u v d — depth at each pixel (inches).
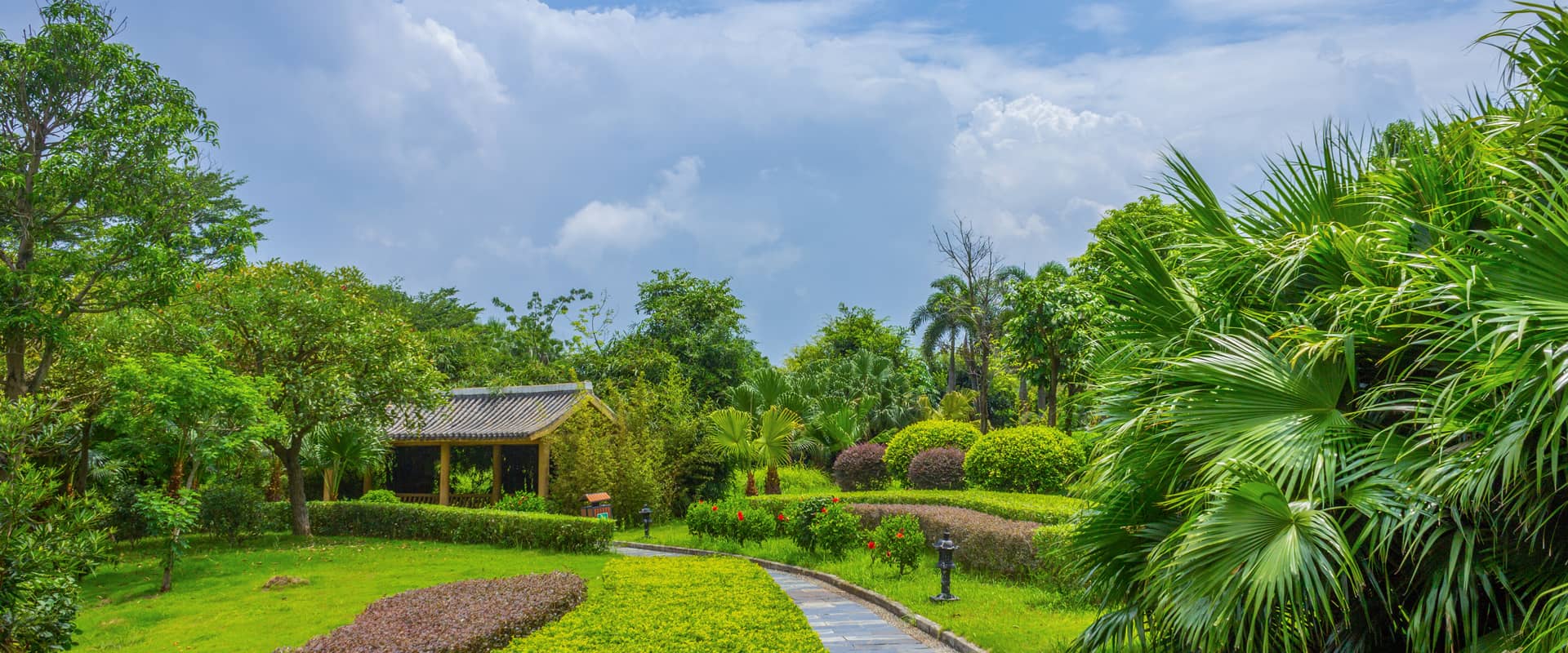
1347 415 186.7
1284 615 169.8
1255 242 222.1
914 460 837.8
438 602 381.7
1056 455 693.9
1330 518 169.8
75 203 517.3
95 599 473.4
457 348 1481.3
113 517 633.6
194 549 655.8
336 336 684.1
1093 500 235.6
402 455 1139.9
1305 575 164.9
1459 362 169.3
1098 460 220.8
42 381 550.3
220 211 1083.3
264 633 381.7
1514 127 179.8
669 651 316.8
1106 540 225.3
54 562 252.5
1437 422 157.2
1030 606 371.9
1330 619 161.9
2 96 504.1
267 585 498.6
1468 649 160.7
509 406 966.4
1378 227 202.7
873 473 962.7
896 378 1665.8
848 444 1202.6
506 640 335.9
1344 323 191.0
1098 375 243.8
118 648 362.3
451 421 951.6
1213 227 228.5
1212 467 187.5
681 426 952.9
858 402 1364.4
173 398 535.5
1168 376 208.7
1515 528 162.4
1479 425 156.8
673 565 567.5
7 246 545.0
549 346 1584.6
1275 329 211.2
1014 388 2012.8
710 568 546.9
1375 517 166.9
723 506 725.3
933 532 540.4
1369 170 212.8
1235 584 175.6
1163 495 215.2
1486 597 169.5
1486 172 184.1
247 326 669.3
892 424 1477.6
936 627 350.0
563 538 669.9
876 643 341.7
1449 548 169.2
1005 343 941.2
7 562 239.9
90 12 520.7
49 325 505.0
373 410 721.0
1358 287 196.4
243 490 679.7
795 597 464.4
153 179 529.0
